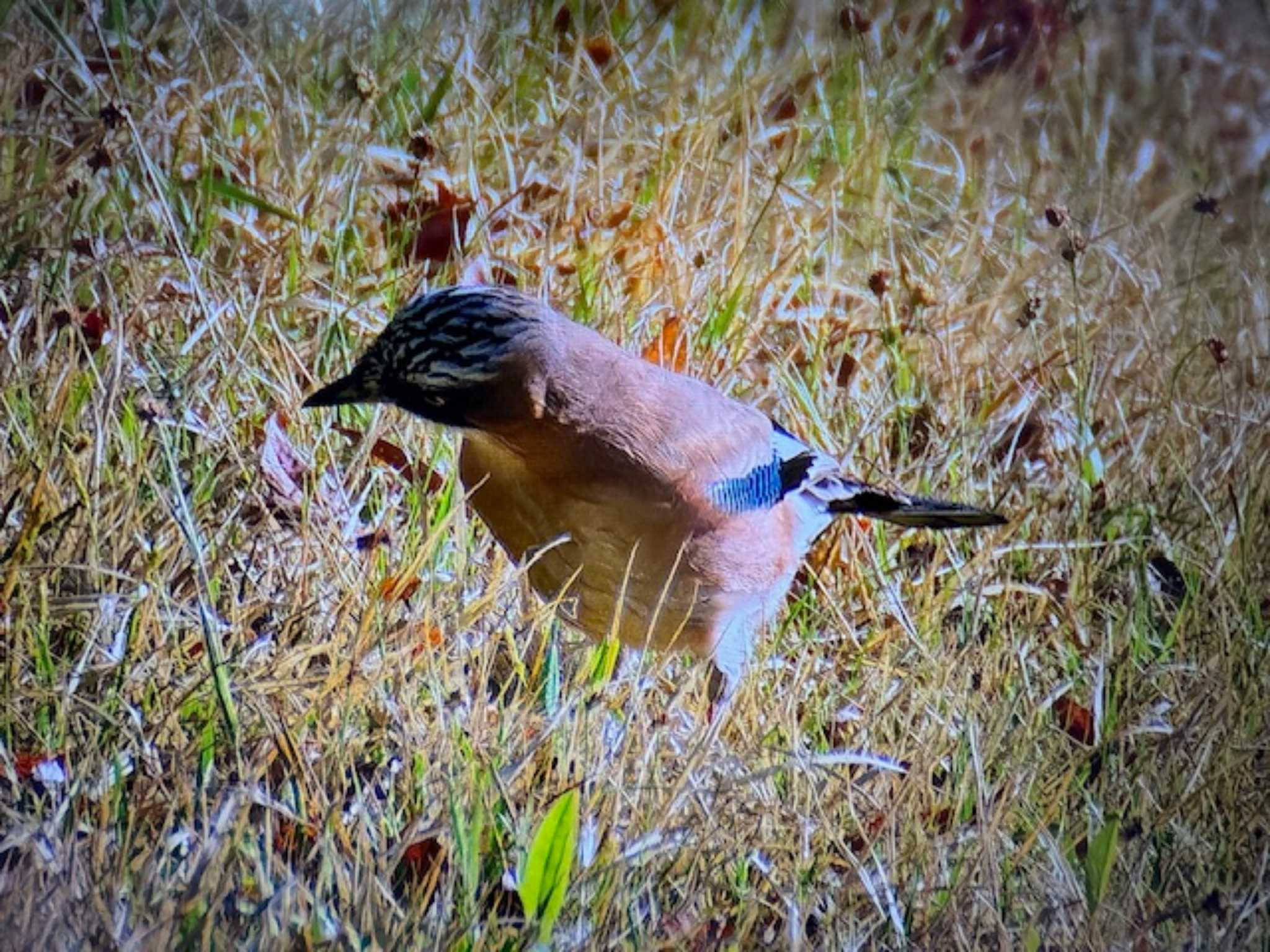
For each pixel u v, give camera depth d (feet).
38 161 25.09
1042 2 35.37
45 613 18.66
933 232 30.45
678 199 28.19
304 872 17.12
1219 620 22.75
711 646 20.97
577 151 27.96
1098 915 18.53
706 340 26.25
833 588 23.47
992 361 27.55
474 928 16.46
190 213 25.23
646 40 32.19
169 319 23.75
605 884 17.15
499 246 27.07
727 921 17.69
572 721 19.31
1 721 18.03
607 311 26.04
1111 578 24.31
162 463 21.26
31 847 16.20
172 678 18.69
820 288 28.17
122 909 15.66
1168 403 26.91
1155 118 35.53
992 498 25.29
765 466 20.97
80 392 21.54
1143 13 37.37
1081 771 20.97
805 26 33.99
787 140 31.14
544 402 19.30
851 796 19.40
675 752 19.61
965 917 18.19
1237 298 31.01
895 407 26.32
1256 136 35.45
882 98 32.65
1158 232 32.30
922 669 21.54
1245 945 19.01
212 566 20.25
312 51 29.25
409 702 18.93
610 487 19.66
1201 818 20.33
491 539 22.33
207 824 16.81
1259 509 25.08
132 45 28.07
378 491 22.62
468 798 17.78
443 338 19.11
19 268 23.81
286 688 18.81
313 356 24.16
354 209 26.68
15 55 26.91
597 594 20.51
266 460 21.77
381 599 20.03
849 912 18.15
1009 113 33.86
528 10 31.78
